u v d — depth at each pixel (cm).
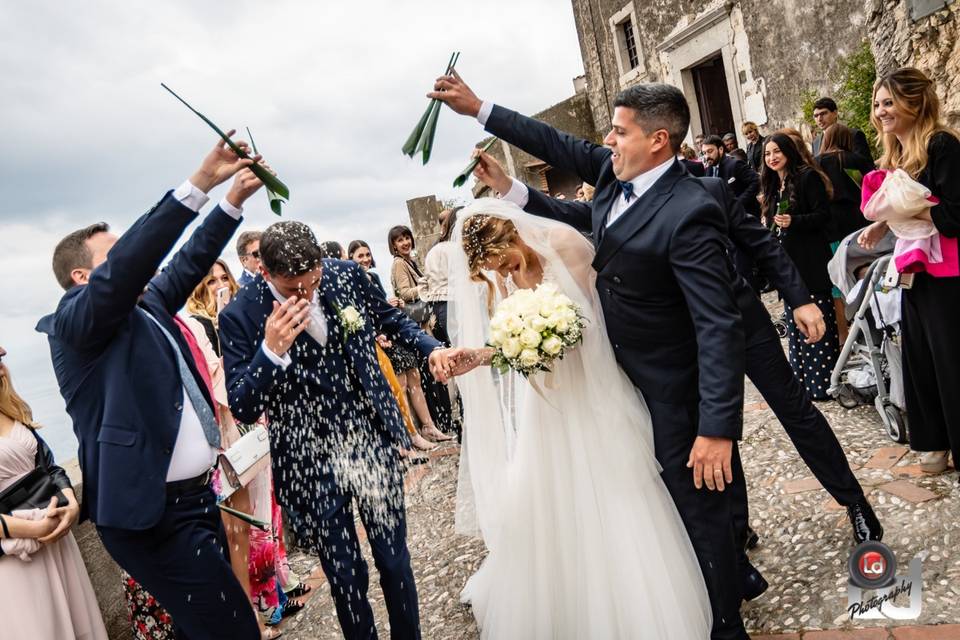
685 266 231
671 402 250
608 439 261
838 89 995
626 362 260
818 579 279
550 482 283
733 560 246
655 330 249
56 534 278
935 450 318
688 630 247
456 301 301
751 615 272
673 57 1394
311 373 277
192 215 232
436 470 534
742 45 1187
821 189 449
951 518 285
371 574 408
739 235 273
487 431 303
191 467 248
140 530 231
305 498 280
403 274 629
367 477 282
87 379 236
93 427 237
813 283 452
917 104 293
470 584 335
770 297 771
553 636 282
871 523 278
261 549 373
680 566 257
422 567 393
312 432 279
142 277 224
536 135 295
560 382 271
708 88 1373
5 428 280
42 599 272
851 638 241
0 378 283
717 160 816
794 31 1059
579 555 273
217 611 247
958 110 620
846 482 277
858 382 417
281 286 259
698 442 227
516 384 295
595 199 270
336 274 293
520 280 292
